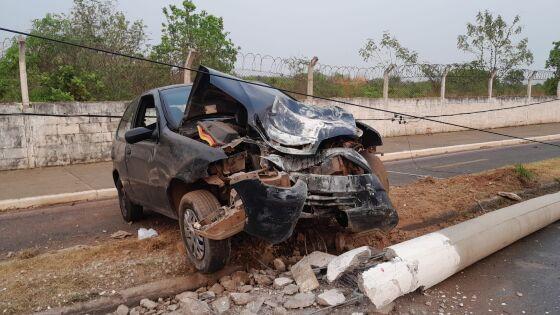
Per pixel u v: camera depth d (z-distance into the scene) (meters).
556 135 20.17
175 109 5.56
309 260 4.70
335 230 5.49
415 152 14.71
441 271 4.52
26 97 11.67
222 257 4.39
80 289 4.34
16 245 6.22
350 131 5.04
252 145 4.80
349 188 4.61
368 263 4.40
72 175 10.98
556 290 4.64
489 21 25.25
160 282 4.45
